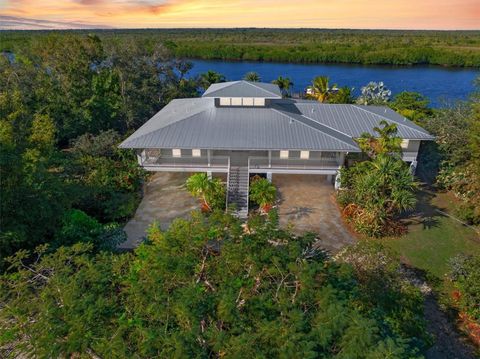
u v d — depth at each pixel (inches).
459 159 1171.3
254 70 4288.9
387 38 6673.2
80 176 1090.7
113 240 853.8
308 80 3666.3
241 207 1051.9
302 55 4842.5
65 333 413.4
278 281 474.9
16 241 665.0
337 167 1141.1
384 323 471.2
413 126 1243.8
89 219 886.4
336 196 1124.5
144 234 962.1
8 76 1534.2
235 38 7352.4
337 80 3627.0
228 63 4909.0
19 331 457.7
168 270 478.9
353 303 483.2
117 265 543.2
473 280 725.9
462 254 844.6
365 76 3814.0
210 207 1051.9
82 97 1606.8
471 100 1409.9
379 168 982.4
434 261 874.8
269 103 1337.4
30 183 701.3
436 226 1011.9
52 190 763.4
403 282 652.7
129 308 461.1
